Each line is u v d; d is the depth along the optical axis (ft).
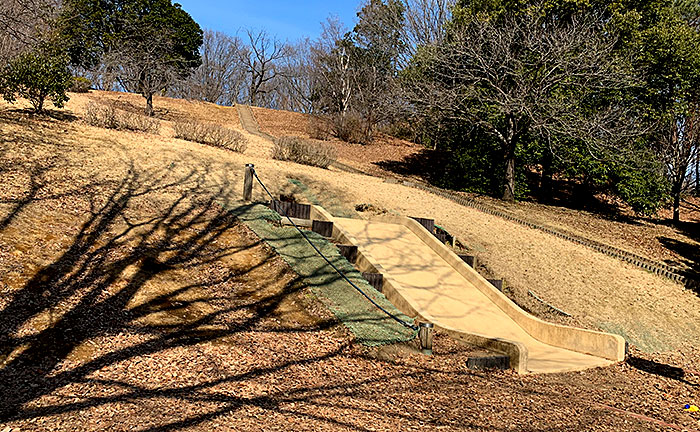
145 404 16.22
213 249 32.86
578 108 72.28
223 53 232.32
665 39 72.33
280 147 64.90
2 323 19.40
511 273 44.96
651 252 62.85
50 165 37.06
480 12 79.15
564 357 31.91
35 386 16.37
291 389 19.66
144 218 33.88
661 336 41.34
